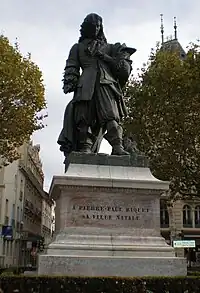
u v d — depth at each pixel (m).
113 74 10.47
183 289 7.34
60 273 7.79
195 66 20.89
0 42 21.22
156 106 22.56
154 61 23.59
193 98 21.59
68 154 10.07
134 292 7.17
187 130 22.22
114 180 8.74
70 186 8.60
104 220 8.64
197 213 44.75
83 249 8.16
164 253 8.42
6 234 40.34
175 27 48.97
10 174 44.53
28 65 22.19
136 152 9.87
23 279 7.16
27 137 22.47
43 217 75.06
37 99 22.03
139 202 8.90
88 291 7.10
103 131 10.38
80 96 9.98
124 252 8.27
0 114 21.23
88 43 10.62
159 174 23.06
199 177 22.69
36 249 54.06
